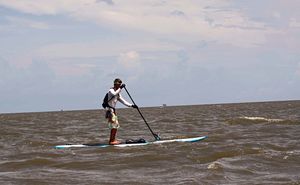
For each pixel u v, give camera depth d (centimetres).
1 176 929
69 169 1008
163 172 930
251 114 4503
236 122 2775
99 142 1719
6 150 1516
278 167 964
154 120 3781
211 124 2748
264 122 2677
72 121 4509
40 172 968
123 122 3569
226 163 1002
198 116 4434
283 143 1423
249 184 786
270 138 1627
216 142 1495
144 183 814
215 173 886
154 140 1633
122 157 1148
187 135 1895
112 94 1484
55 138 2017
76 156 1246
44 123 4144
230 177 853
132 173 931
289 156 1088
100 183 825
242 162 1014
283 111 5294
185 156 1138
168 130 2325
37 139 1956
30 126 3434
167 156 1137
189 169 950
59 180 862
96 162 1085
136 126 2856
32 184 830
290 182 796
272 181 811
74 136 2123
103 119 4944
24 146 1644
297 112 4741
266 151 1190
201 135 1856
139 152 1266
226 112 5716
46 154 1309
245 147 1274
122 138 1919
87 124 3588
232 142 1480
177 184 791
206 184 791
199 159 1095
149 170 962
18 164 1100
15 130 2762
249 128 2197
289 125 2342
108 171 966
